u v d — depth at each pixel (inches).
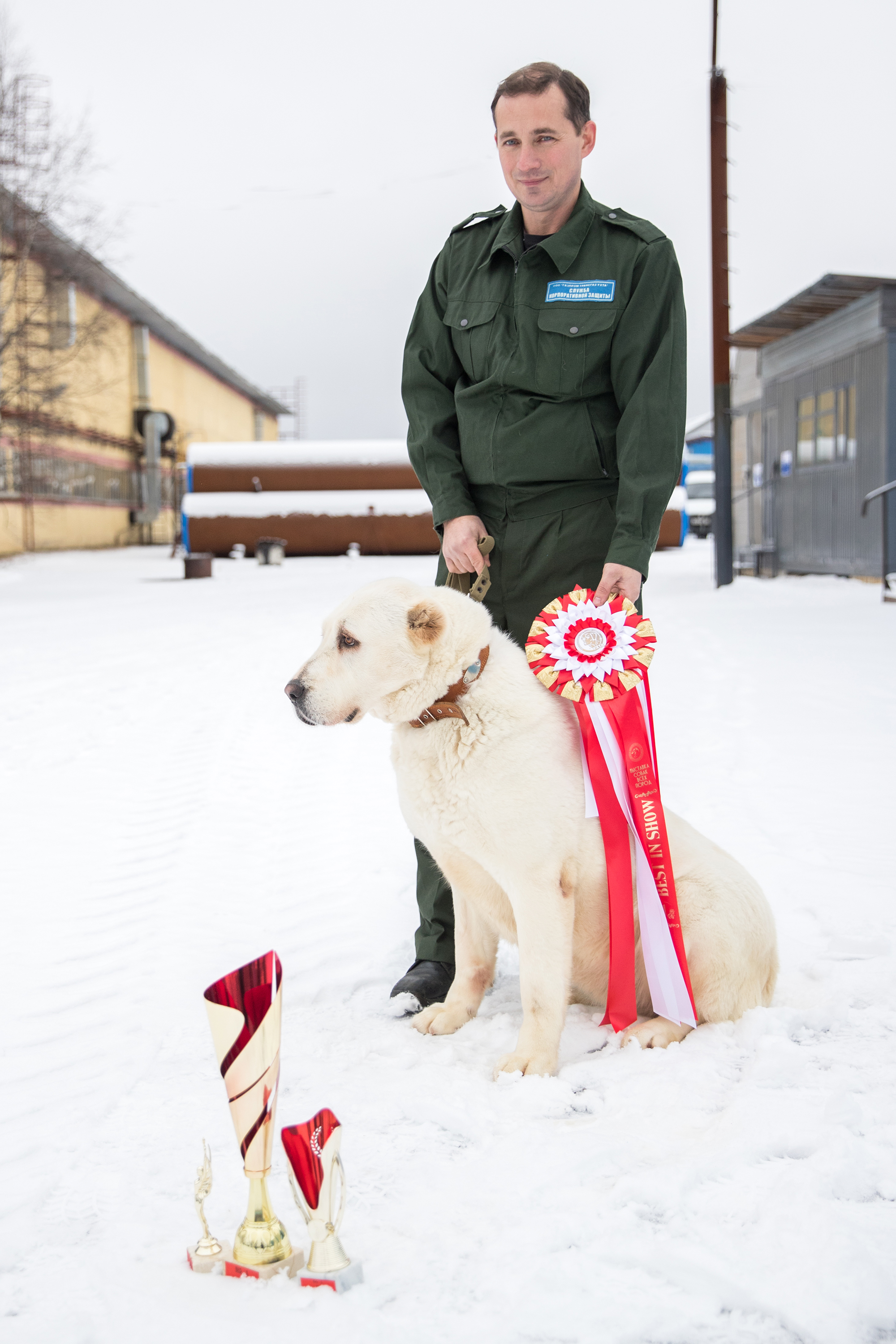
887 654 323.9
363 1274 61.2
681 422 108.3
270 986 61.1
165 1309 59.0
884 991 104.5
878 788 188.1
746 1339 55.5
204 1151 66.5
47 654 384.5
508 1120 82.0
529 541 114.0
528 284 109.2
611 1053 97.3
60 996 114.3
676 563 898.7
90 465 1453.0
